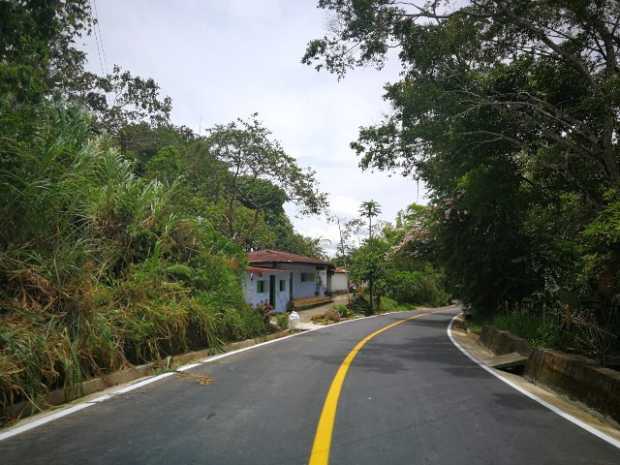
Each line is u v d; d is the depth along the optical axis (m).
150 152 24.84
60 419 5.29
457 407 6.11
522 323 12.57
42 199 7.90
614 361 7.17
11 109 8.18
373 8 10.92
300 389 7.03
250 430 4.92
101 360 7.62
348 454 4.25
